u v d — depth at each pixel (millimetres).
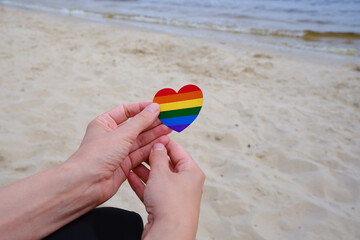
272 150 615
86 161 211
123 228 212
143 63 1104
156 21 2031
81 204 204
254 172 540
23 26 1518
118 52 1211
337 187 519
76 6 2619
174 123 280
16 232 173
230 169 548
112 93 809
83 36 1431
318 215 455
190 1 3100
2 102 697
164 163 224
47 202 186
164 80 939
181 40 1471
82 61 1042
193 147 609
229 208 458
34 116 653
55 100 732
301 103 859
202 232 416
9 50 1080
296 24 1995
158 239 166
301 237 413
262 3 2939
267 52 1385
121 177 255
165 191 195
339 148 632
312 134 688
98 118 263
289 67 1177
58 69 940
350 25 1946
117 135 229
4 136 566
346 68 1181
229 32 1767
